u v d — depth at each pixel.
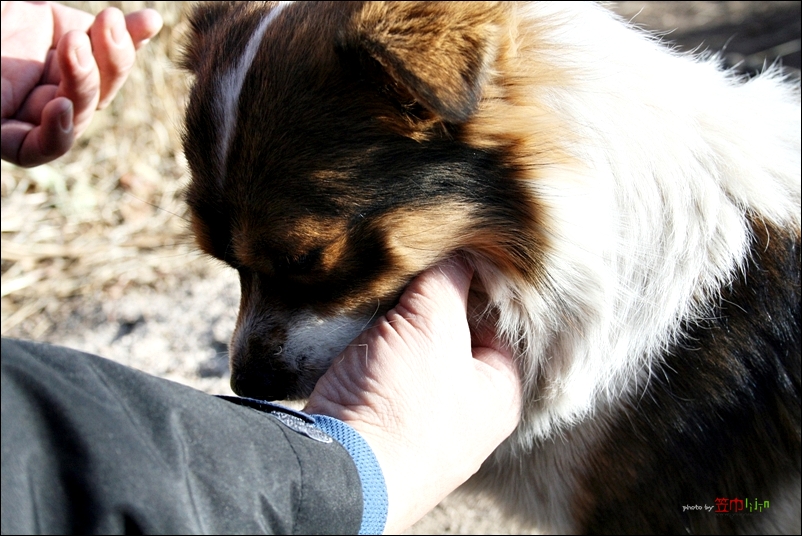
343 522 0.40
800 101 0.66
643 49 0.56
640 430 0.58
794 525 0.63
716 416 0.58
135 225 1.01
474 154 0.51
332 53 0.51
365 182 0.51
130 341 0.87
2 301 0.90
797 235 0.59
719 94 0.59
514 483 0.62
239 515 0.38
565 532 0.64
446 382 0.48
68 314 0.90
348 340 0.53
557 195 0.52
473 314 0.56
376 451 0.44
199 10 0.61
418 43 0.48
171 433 0.37
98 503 0.36
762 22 1.48
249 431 0.39
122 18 0.61
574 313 0.54
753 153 0.58
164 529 0.36
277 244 0.52
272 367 0.54
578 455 0.59
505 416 0.52
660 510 0.60
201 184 0.53
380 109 0.51
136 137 1.07
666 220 0.55
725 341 0.58
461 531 0.75
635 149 0.54
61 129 0.57
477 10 0.50
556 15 0.54
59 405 0.36
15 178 0.99
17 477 0.35
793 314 0.59
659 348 0.57
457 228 0.52
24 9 0.62
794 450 0.61
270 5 0.55
